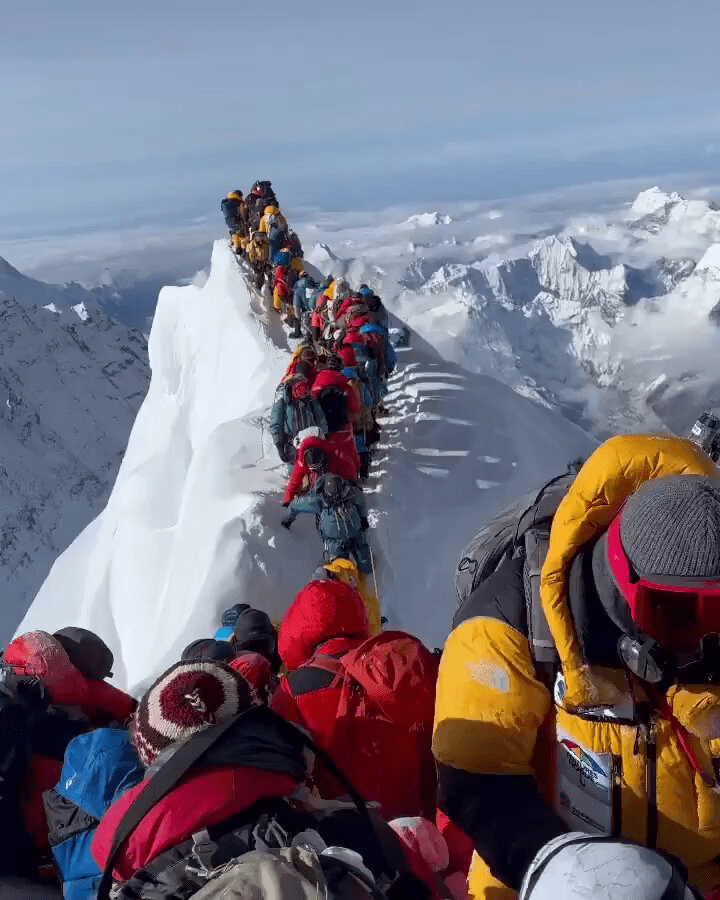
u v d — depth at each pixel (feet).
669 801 5.99
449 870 8.76
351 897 5.96
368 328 39.09
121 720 11.25
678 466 5.78
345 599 12.18
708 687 5.79
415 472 39.91
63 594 52.80
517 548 6.65
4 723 9.84
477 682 6.17
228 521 30.42
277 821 6.70
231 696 7.54
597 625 5.87
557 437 51.26
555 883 5.09
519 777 6.13
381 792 9.77
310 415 29.73
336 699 10.16
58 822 8.57
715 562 5.27
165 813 6.66
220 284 82.28
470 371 57.16
